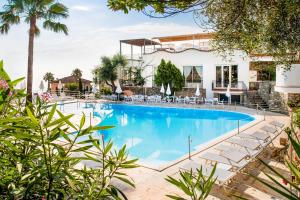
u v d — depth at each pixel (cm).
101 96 2891
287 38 506
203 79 2702
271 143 1029
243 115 1881
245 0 437
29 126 182
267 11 480
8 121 177
